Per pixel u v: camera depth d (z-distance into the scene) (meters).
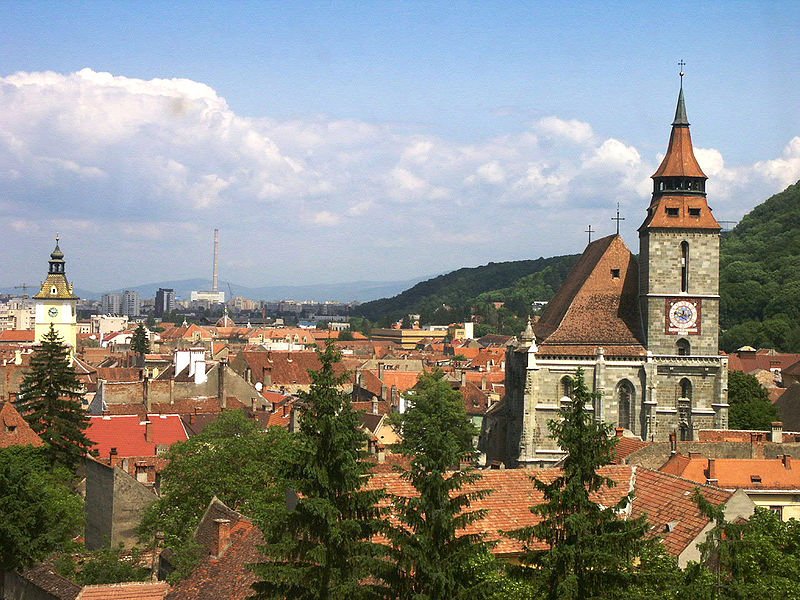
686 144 143.75
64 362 134.75
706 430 129.50
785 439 122.56
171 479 99.56
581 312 144.00
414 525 54.62
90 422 136.25
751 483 91.38
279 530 56.28
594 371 140.25
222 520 71.38
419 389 164.25
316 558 54.38
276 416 154.62
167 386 175.38
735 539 55.25
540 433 140.00
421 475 55.12
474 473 57.34
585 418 54.59
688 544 65.44
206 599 67.06
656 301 141.12
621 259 147.12
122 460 123.69
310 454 56.38
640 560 59.75
